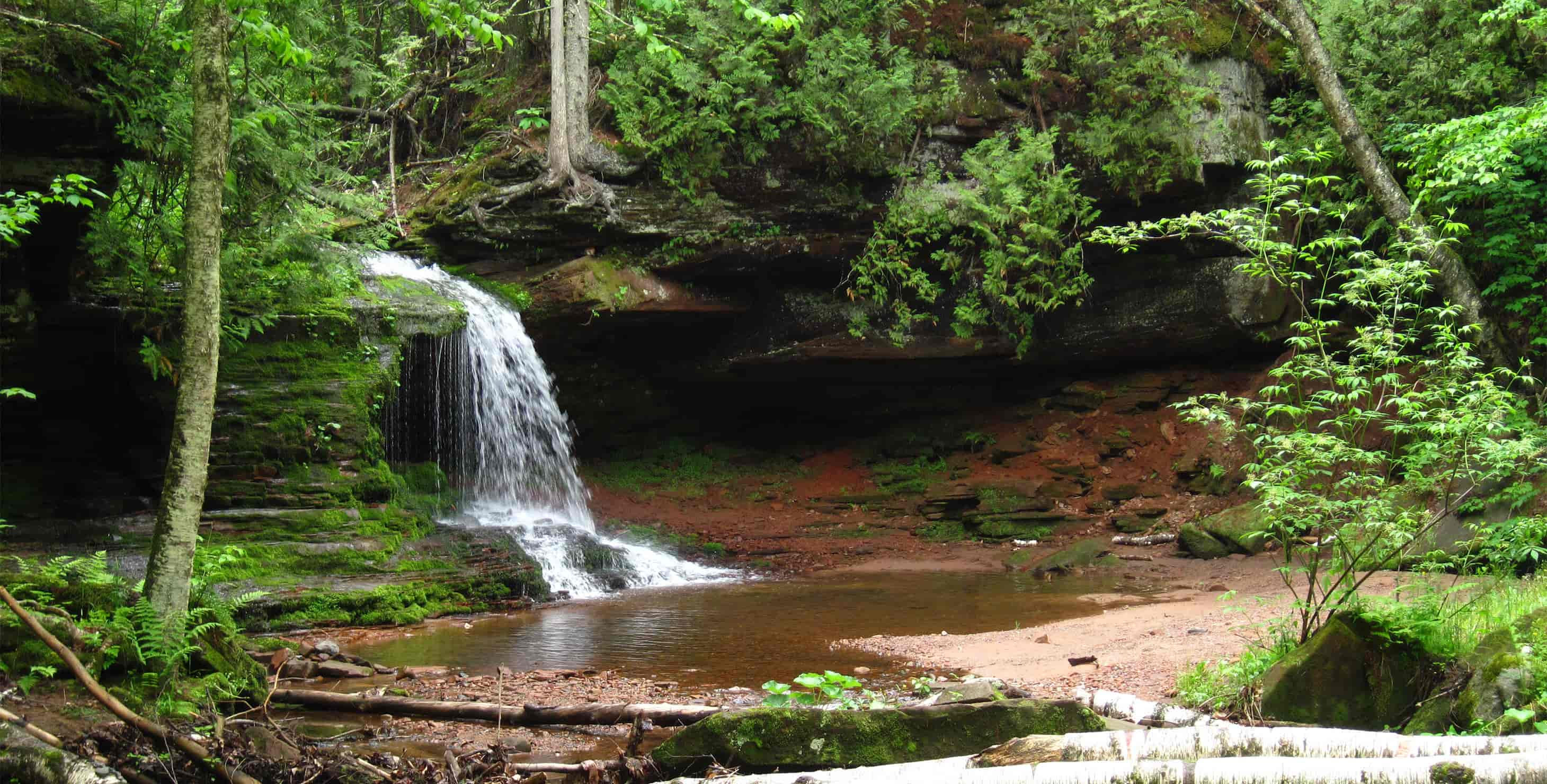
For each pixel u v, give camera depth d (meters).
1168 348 19.33
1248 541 14.63
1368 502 6.75
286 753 5.58
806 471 21.27
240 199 11.45
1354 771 3.90
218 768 5.15
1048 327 19.83
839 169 18.25
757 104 18.05
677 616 12.16
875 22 18.39
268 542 12.46
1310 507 6.99
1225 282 18.33
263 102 10.82
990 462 20.45
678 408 21.62
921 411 21.59
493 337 17.25
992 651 9.39
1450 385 6.97
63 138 9.95
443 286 17.17
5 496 12.49
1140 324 19.11
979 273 19.17
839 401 21.83
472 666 9.23
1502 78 16.50
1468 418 6.68
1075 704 5.17
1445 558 8.49
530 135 18.44
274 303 14.18
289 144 11.84
